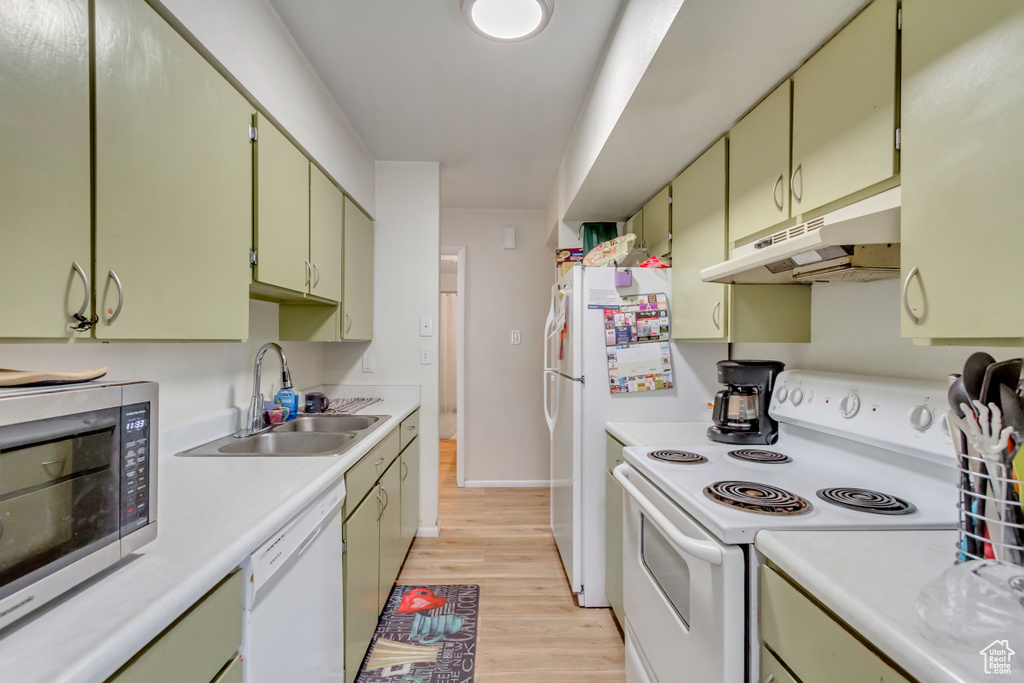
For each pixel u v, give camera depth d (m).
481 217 3.70
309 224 1.73
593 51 1.66
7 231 0.63
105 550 0.63
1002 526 0.64
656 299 2.01
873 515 0.92
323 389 2.63
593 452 1.99
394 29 1.54
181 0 1.00
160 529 0.82
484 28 1.49
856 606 0.61
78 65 0.74
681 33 1.07
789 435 1.50
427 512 2.71
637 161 1.84
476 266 3.71
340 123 2.07
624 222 2.79
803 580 0.72
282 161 1.50
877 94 0.93
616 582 1.82
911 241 0.82
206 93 1.09
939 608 0.55
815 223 1.13
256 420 1.71
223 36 1.16
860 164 0.98
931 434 1.01
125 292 0.84
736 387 1.62
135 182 0.86
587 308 2.00
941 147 0.76
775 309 1.57
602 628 1.85
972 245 0.70
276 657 0.91
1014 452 0.65
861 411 1.20
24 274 0.65
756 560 0.86
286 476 1.14
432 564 2.37
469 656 1.68
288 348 2.23
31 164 0.66
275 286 1.46
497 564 2.38
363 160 2.44
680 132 1.58
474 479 3.72
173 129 0.98
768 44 1.11
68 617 0.56
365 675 1.57
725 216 1.57
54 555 0.56
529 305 3.72
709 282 1.62
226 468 1.21
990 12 0.67
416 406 2.56
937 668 0.49
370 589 1.61
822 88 1.10
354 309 2.31
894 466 1.13
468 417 3.72
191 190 1.04
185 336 1.01
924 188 0.79
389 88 1.90
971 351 1.01
